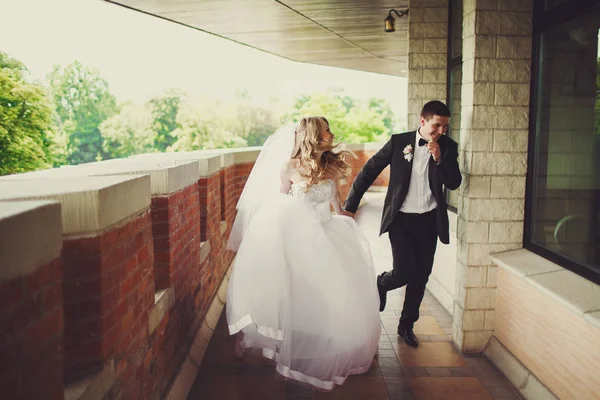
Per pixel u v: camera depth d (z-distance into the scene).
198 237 3.66
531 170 3.32
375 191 14.86
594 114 2.64
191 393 2.98
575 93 2.82
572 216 2.83
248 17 7.15
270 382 3.14
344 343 3.12
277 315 3.08
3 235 1.09
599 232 2.57
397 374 3.30
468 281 3.48
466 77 3.43
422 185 3.56
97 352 1.73
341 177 3.52
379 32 8.21
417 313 3.79
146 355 2.27
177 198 2.96
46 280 1.28
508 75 3.29
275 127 70.50
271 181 3.70
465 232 3.46
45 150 28.95
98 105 61.09
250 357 3.49
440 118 3.27
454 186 3.41
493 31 3.25
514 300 3.20
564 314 2.60
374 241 7.84
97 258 1.72
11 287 1.13
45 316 1.28
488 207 3.39
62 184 1.86
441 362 3.47
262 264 3.16
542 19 3.15
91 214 1.70
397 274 3.62
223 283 4.87
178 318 2.97
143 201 2.22
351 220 3.59
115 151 61.34
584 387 2.43
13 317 1.13
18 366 1.16
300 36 8.66
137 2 6.29
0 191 1.68
